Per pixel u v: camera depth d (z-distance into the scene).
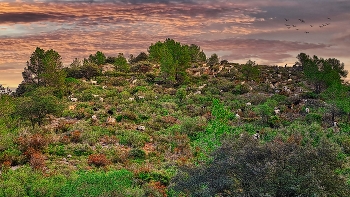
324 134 36.47
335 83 54.66
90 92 60.34
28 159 28.14
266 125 43.41
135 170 26.45
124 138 36.09
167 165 29.02
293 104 54.19
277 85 71.44
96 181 22.62
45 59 61.47
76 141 34.25
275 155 16.12
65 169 26.06
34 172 24.55
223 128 39.97
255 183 14.88
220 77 78.75
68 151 30.83
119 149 33.16
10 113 39.53
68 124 39.94
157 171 26.20
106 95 58.53
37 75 66.62
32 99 41.47
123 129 39.94
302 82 74.56
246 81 74.62
